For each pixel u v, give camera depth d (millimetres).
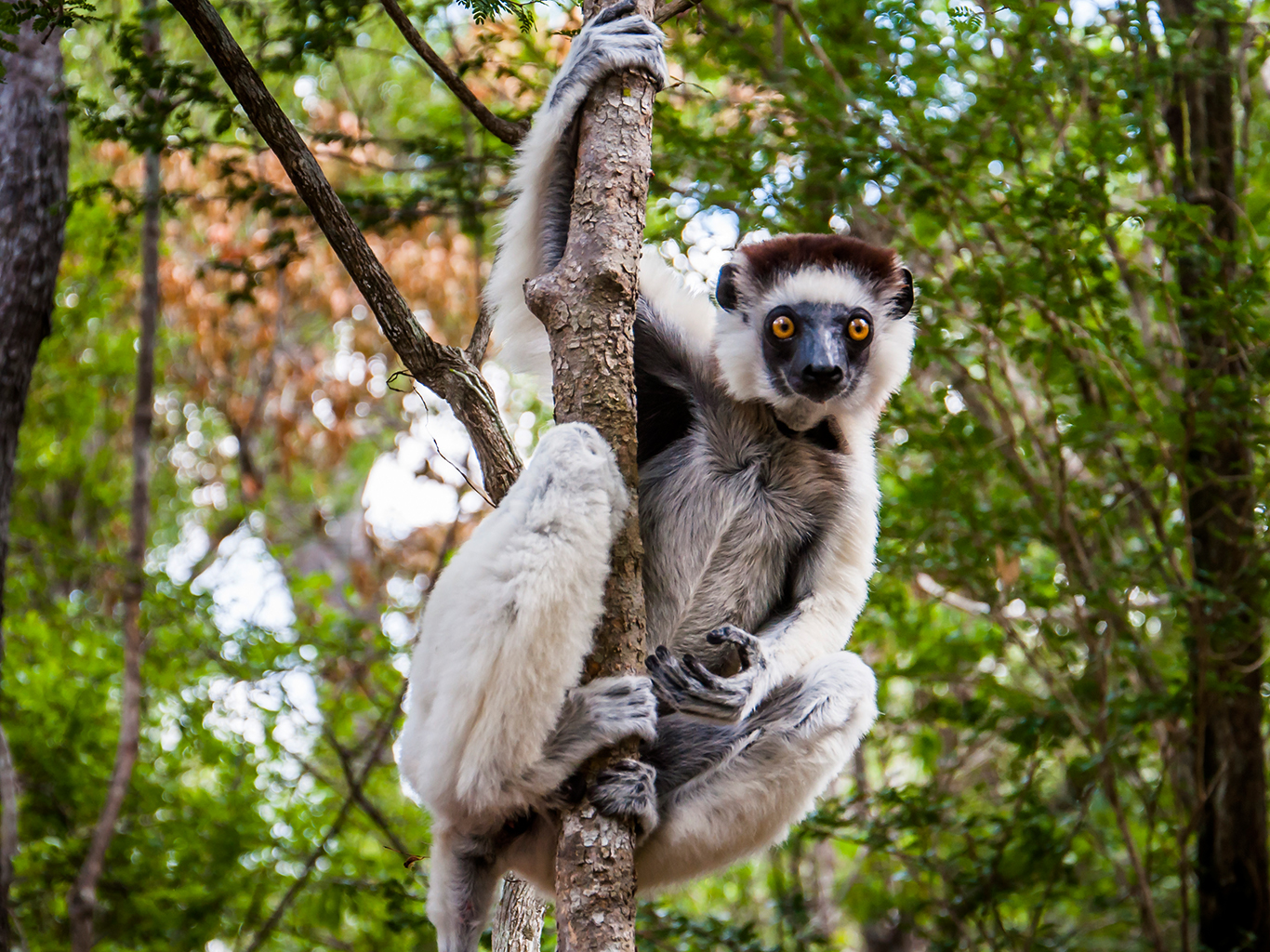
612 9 3684
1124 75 6109
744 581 4082
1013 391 6500
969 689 8617
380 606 10336
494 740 3115
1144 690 7000
